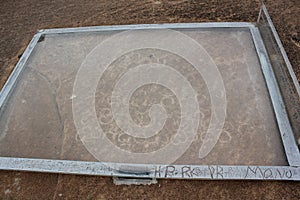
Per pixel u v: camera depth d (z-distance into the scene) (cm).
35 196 177
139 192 173
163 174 175
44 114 220
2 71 259
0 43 287
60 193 177
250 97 213
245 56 242
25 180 184
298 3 282
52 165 185
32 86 241
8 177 186
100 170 180
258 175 169
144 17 291
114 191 174
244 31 263
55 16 309
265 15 250
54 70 252
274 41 237
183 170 175
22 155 197
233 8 287
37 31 290
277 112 199
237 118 202
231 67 235
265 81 221
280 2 286
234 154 183
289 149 179
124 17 294
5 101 231
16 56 271
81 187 178
